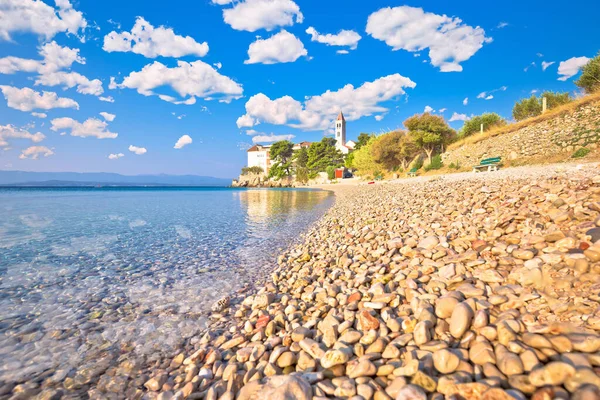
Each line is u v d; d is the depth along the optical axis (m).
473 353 2.35
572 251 3.44
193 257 7.83
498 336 2.42
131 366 3.25
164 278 6.16
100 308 4.73
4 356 3.41
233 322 4.22
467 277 3.69
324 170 95.38
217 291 5.43
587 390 1.71
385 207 12.31
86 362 3.32
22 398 2.75
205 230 12.05
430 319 2.90
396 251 5.80
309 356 2.82
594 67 23.94
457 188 12.34
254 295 5.05
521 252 3.83
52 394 2.81
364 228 8.67
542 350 2.14
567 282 2.93
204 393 2.66
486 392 1.89
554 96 30.28
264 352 3.09
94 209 22.08
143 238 10.43
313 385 2.36
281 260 7.29
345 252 6.77
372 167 57.28
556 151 19.78
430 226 6.85
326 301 4.14
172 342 3.72
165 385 2.88
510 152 23.77
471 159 29.00
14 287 5.66
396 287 4.14
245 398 2.41
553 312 2.59
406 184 25.56
